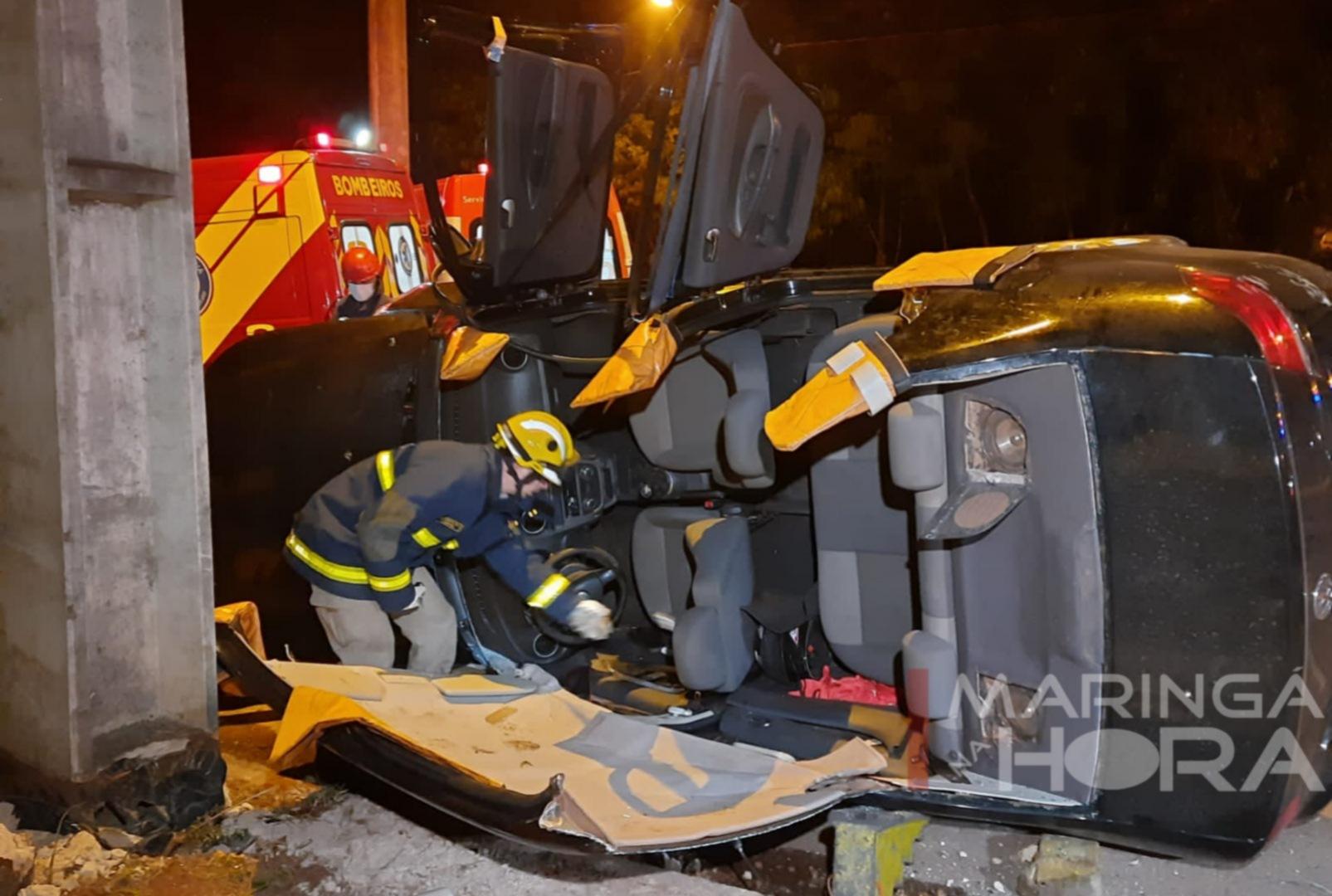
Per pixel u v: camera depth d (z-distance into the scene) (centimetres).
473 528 390
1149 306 266
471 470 378
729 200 343
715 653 362
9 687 331
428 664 414
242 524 460
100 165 311
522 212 376
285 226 779
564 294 417
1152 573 263
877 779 303
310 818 343
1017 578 287
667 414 393
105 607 326
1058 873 286
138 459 331
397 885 308
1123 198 2000
